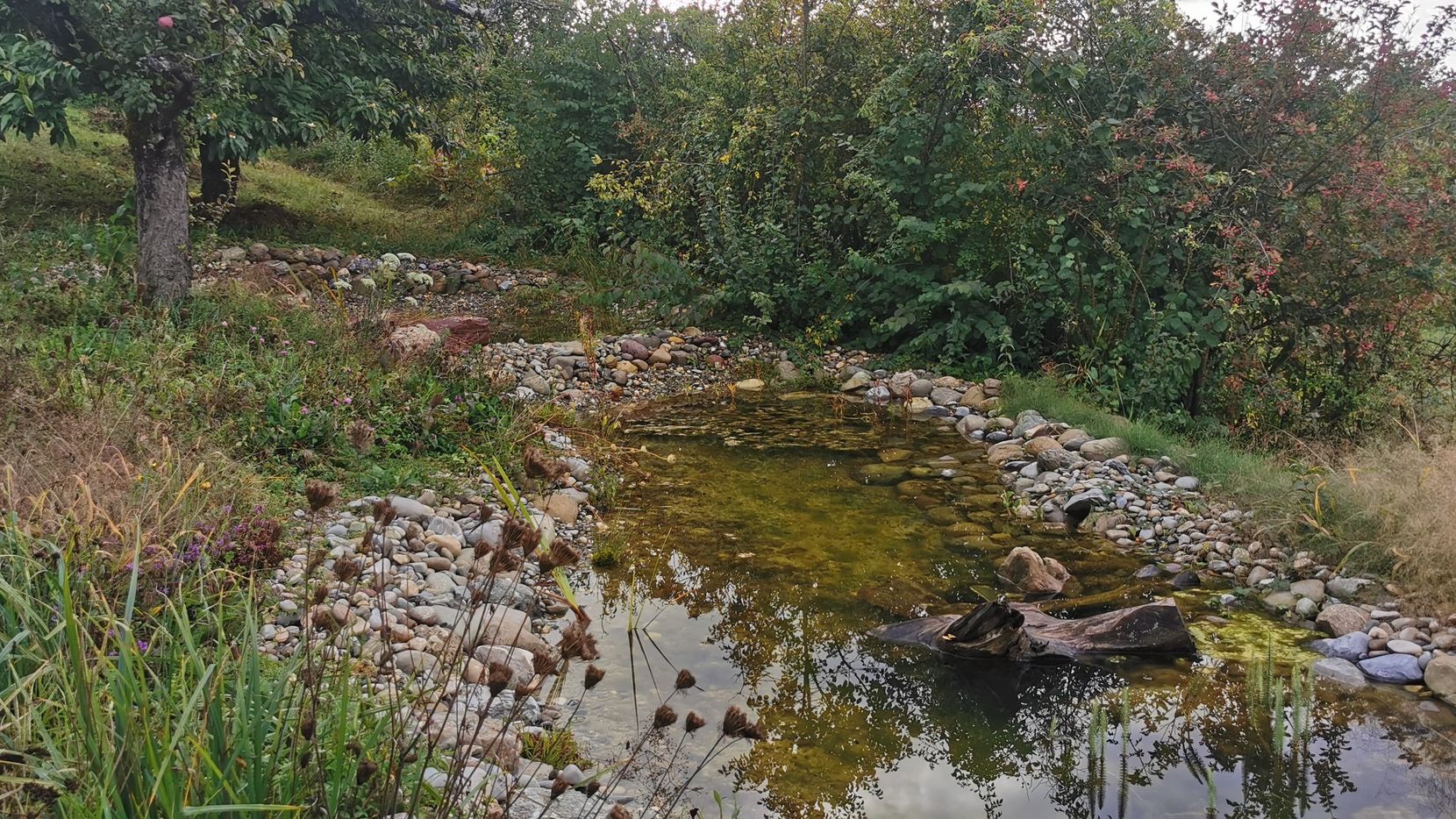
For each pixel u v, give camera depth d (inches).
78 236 362.0
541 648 168.4
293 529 187.0
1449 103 322.3
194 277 365.1
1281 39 330.3
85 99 446.6
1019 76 394.0
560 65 618.2
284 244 510.0
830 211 450.9
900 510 254.4
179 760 83.6
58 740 90.8
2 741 86.4
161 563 132.4
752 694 160.4
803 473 285.3
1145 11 379.6
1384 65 322.7
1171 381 335.0
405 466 236.5
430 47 505.7
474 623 170.1
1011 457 298.2
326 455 227.6
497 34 529.0
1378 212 316.5
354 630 153.9
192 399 219.6
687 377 400.5
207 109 350.6
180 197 304.8
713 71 528.7
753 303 446.3
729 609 193.2
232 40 311.1
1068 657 176.4
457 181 649.6
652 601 196.1
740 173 466.3
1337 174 325.4
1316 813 129.3
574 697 154.5
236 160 550.0
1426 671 165.2
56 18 358.6
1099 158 366.9
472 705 139.3
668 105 591.5
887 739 148.2
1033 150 378.9
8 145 553.6
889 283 411.2
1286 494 236.5
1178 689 165.5
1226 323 327.3
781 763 140.3
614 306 468.1
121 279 300.0
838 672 169.8
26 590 109.0
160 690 91.0
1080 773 139.5
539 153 609.6
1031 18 377.7
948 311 412.2
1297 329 339.3
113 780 75.8
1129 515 249.9
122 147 608.4
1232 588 210.5
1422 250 313.1
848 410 360.2
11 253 332.8
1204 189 339.3
